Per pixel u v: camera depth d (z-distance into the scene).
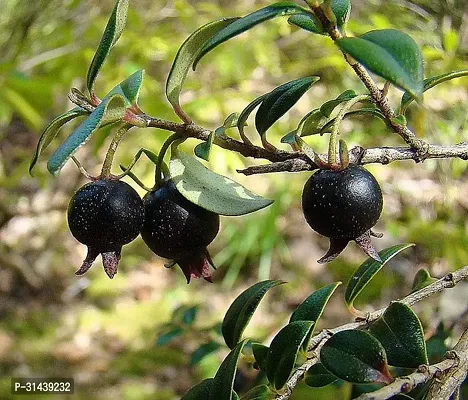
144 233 0.15
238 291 0.50
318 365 0.15
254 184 0.48
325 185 0.14
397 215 0.47
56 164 0.12
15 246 0.55
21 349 0.45
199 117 0.40
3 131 0.57
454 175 0.45
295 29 0.50
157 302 0.50
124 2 0.14
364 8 0.47
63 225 0.56
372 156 0.15
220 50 0.44
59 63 0.41
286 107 0.15
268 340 0.32
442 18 0.44
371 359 0.14
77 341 0.46
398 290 0.43
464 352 0.13
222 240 0.53
